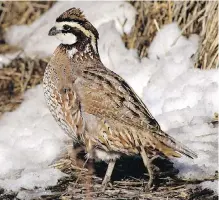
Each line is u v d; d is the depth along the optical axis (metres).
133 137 10.00
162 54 14.59
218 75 13.24
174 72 13.78
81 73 10.52
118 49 14.91
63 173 11.16
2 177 11.20
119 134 10.07
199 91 13.02
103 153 10.52
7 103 14.29
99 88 10.23
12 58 15.88
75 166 11.43
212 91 12.88
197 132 12.01
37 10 17.11
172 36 14.63
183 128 12.15
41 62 15.59
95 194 10.51
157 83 13.61
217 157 11.18
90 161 11.55
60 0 16.88
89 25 10.98
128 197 10.35
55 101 10.70
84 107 10.26
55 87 10.68
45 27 16.42
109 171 10.65
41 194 10.58
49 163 11.59
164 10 14.87
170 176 10.91
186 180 10.75
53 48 15.95
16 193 10.68
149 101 13.31
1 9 17.17
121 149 10.20
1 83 15.15
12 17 17.19
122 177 11.04
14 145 12.06
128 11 15.49
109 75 10.47
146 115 10.03
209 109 12.70
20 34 16.69
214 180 10.60
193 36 14.56
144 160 10.23
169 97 13.18
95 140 10.30
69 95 10.45
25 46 16.23
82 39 10.91
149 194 10.37
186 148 10.02
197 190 10.41
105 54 14.95
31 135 12.31
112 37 15.14
